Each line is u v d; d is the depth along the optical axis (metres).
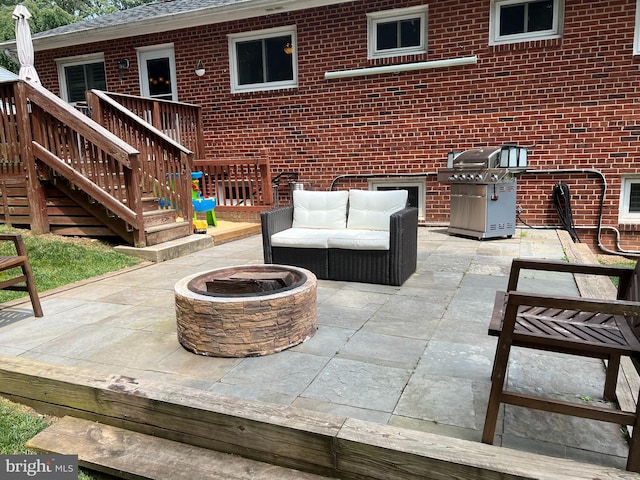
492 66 6.45
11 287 3.45
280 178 7.90
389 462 1.75
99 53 8.83
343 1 6.93
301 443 1.89
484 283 4.09
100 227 5.70
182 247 5.62
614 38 5.86
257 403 2.06
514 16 6.34
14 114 5.64
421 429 1.95
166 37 8.23
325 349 2.78
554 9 6.16
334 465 1.85
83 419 2.34
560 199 6.43
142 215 5.38
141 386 2.24
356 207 4.66
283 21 7.41
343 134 7.39
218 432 2.04
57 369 2.45
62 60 9.22
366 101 7.17
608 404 2.11
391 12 6.84
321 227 4.75
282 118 7.72
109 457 2.03
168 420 2.12
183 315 2.77
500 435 1.90
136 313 3.52
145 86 8.66
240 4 7.19
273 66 7.77
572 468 1.60
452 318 3.26
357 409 2.11
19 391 2.48
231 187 7.70
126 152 5.11
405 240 4.12
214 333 2.68
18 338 3.06
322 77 7.34
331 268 4.29
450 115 6.77
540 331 1.88
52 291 4.13
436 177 6.99
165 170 6.14
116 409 2.24
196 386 2.36
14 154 5.74
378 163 7.27
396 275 4.05
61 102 5.42
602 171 6.20
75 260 5.07
